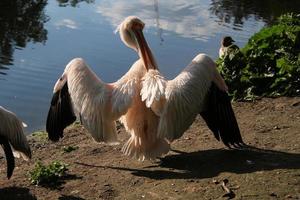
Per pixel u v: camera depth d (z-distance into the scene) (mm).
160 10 19609
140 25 5758
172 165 5273
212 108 5344
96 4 20844
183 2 21375
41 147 6293
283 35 8047
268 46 7961
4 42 14992
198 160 5324
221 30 16078
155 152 5266
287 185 4523
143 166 5355
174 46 14031
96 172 5312
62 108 5660
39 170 5246
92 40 14953
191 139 6023
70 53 13680
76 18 18188
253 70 7668
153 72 5191
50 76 11766
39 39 15289
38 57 13320
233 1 22000
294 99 7027
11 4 20938
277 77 7441
